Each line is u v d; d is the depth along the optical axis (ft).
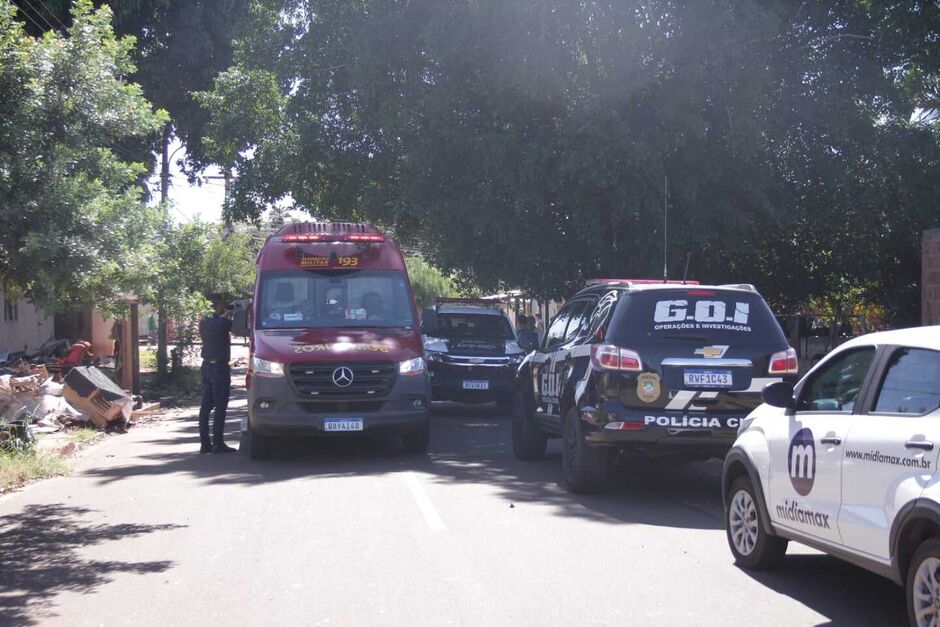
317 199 80.48
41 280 30.63
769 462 21.36
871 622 18.76
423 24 57.57
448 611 19.40
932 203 58.65
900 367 17.92
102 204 31.86
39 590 21.74
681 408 29.50
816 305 70.03
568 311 37.11
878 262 62.80
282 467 39.14
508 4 52.06
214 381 43.98
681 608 19.57
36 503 32.35
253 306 42.55
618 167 53.67
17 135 30.30
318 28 66.33
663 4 53.42
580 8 53.52
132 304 65.87
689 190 55.16
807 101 58.18
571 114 54.29
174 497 32.81
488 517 28.50
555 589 20.90
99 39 32.94
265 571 22.76
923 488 16.03
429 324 43.78
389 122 62.28
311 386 39.11
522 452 40.06
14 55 30.76
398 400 39.96
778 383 20.76
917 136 59.06
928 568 15.83
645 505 30.68
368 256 44.27
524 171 53.83
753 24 51.19
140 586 21.85
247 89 77.10
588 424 30.45
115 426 54.39
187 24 88.43
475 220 57.11
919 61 57.41
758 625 18.54
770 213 56.49
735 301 30.42
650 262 57.21
